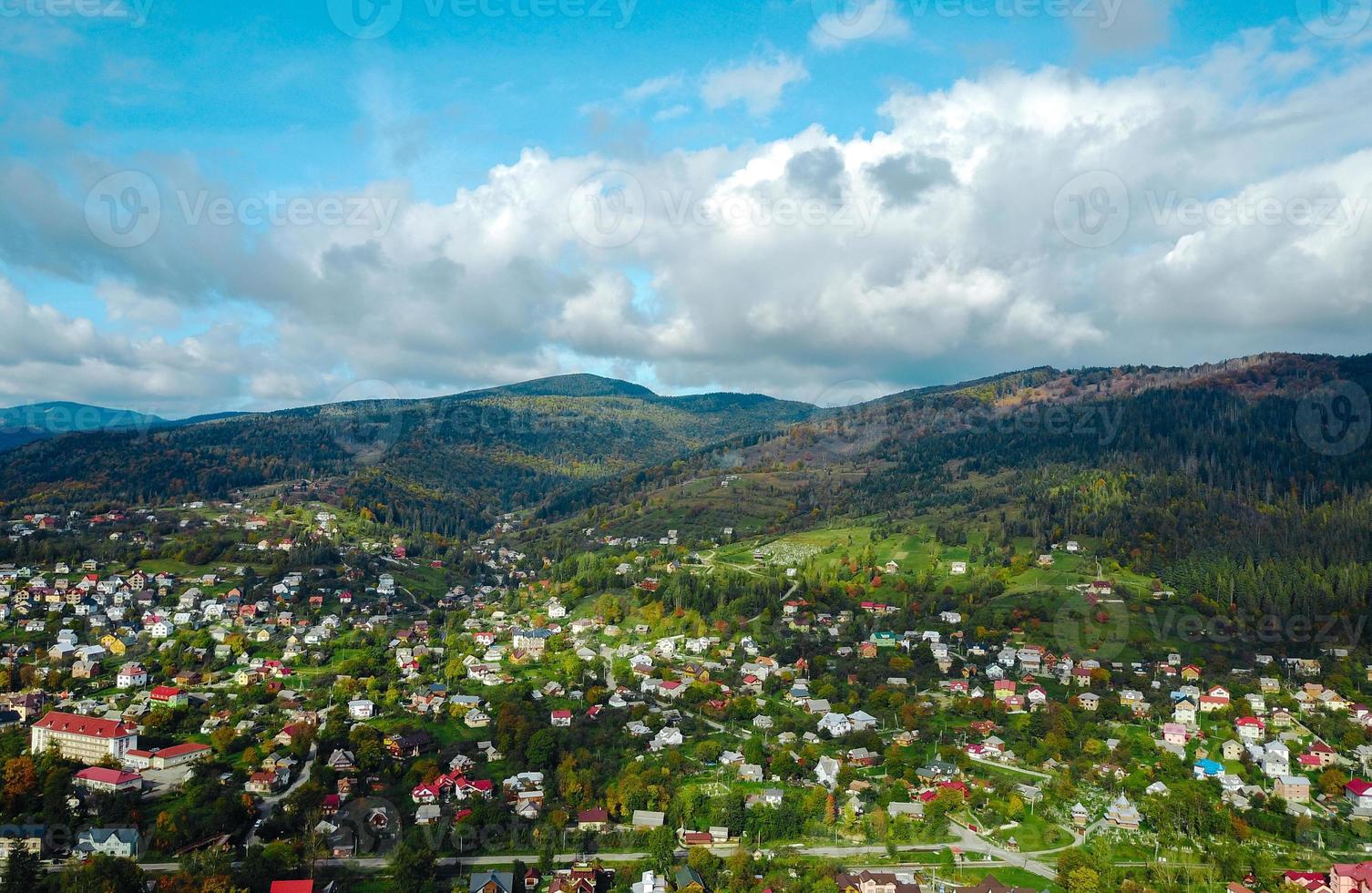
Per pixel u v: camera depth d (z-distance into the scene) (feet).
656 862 401.90
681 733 572.10
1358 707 613.93
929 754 536.01
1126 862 405.59
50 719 529.04
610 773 504.84
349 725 570.87
